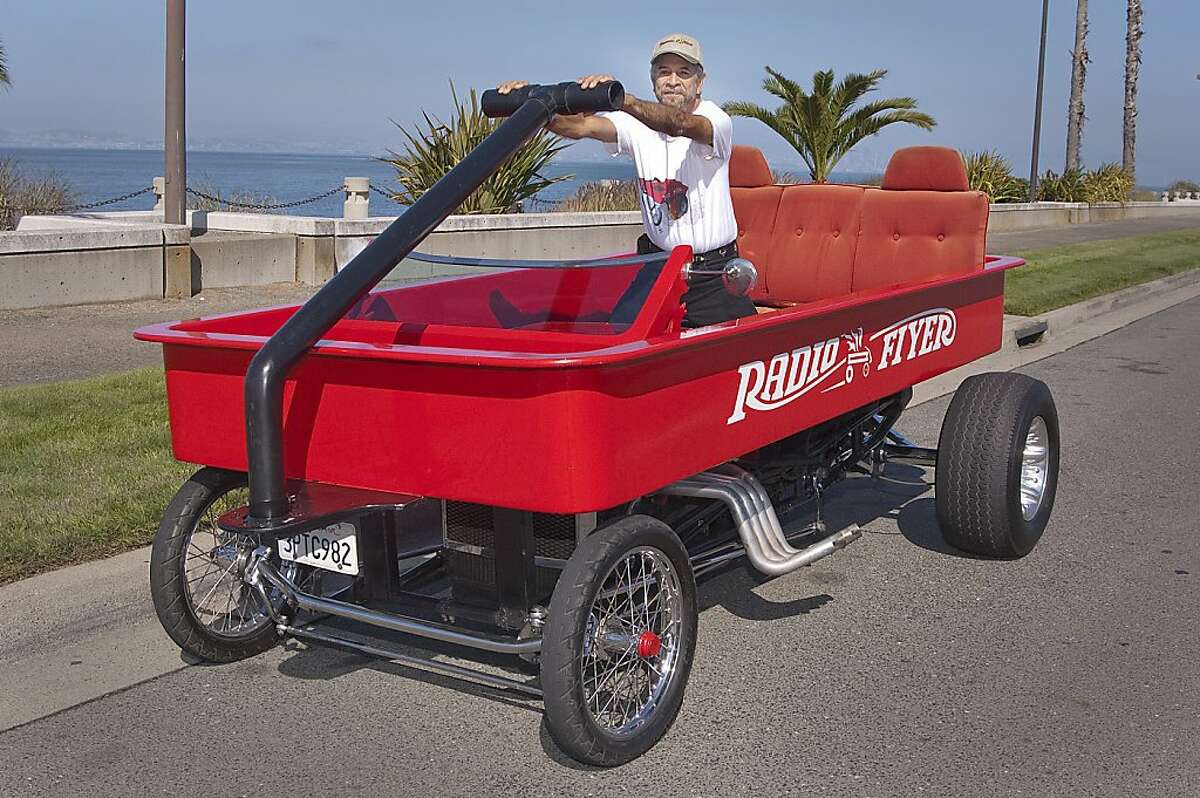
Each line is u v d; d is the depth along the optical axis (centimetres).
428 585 453
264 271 1252
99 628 431
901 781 333
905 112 2405
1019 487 507
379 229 1329
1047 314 1250
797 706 381
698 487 395
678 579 353
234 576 406
